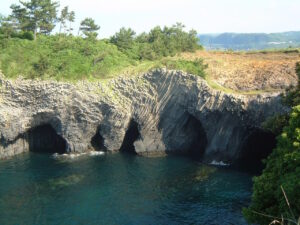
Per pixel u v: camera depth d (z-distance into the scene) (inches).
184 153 3036.4
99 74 3169.3
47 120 3046.3
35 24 3597.4
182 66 3088.1
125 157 2925.7
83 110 2977.4
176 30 4306.1
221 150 2746.1
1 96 2935.5
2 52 3221.0
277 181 1294.3
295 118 1370.6
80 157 2928.2
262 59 3358.8
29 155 3002.0
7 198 2107.5
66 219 1857.8
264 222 1291.8
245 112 2600.9
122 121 3016.7
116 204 2028.8
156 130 3019.2
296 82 2645.2
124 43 3764.8
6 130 2906.0
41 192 2193.7
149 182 2354.8
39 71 3026.6
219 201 2050.9
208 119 2812.5
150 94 3009.4
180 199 2086.6
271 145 2881.4
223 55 3715.6
